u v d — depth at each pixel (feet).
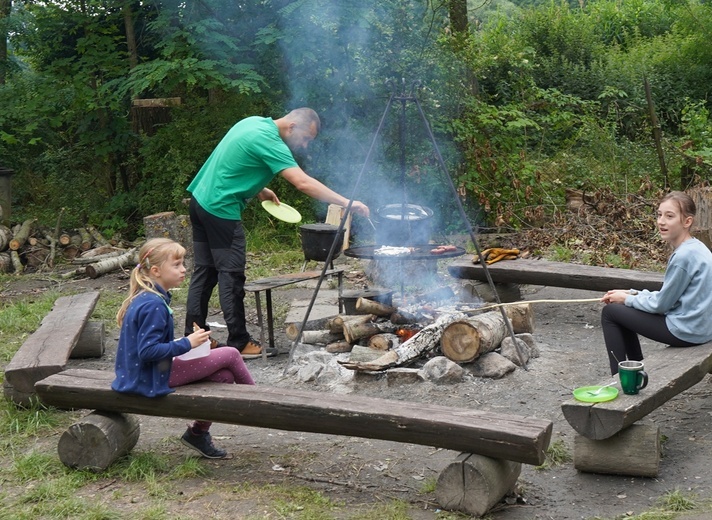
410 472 13.85
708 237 28.30
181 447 15.11
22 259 35.76
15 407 16.83
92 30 40.88
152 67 36.96
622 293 16.16
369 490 13.14
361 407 12.56
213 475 13.74
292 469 14.02
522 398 17.17
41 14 41.39
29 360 17.02
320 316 24.07
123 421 14.17
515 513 12.26
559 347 20.85
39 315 25.55
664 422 15.80
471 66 40.70
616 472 13.35
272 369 19.66
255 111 39.11
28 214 41.11
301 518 11.98
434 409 12.49
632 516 11.93
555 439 15.12
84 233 38.04
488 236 35.96
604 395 13.14
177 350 13.24
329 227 24.27
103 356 21.71
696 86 55.62
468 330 18.15
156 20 38.63
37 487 13.17
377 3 38.42
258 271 32.37
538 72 54.80
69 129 44.06
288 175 18.66
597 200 33.47
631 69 55.01
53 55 45.21
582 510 12.32
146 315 13.15
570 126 46.80
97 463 13.70
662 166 38.96
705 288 15.20
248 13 39.73
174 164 38.50
